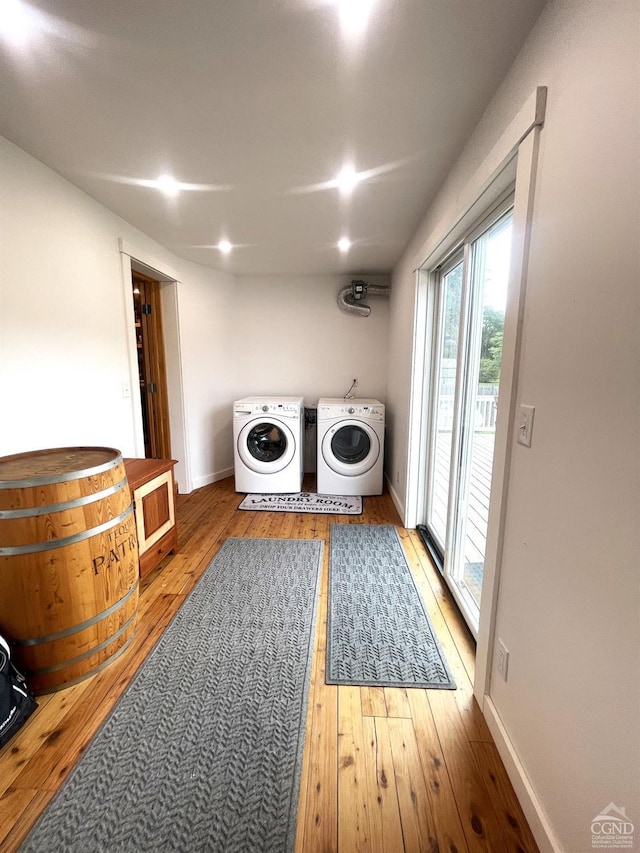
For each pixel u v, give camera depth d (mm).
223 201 2203
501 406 1189
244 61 1179
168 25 1051
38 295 1784
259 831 997
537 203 1004
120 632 1592
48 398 1869
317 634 1750
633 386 663
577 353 827
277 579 2186
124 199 2174
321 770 1152
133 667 1552
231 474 4223
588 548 788
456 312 2266
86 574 1435
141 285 3314
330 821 1022
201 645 1669
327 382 4180
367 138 1587
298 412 3578
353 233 2717
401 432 3111
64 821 1014
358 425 3523
